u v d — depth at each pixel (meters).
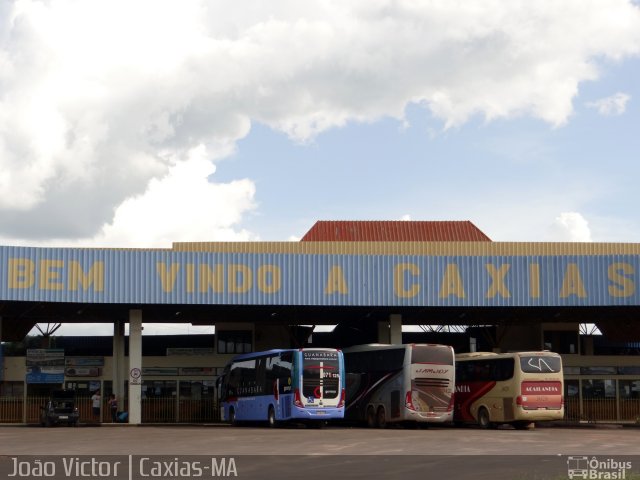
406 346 37.81
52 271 39.19
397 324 45.66
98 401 44.59
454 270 41.62
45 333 51.97
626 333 53.94
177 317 49.78
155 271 40.16
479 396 40.25
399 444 26.95
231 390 42.88
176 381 49.34
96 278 39.62
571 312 47.47
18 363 47.03
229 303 40.47
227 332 50.84
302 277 41.03
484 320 51.69
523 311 47.03
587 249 49.03
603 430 38.28
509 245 48.81
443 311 46.94
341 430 35.75
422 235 55.19
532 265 41.69
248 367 41.53
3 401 45.50
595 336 57.78
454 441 28.61
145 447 25.39
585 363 49.97
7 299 38.47
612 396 49.66
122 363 48.50
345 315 49.16
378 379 39.47
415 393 37.16
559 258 41.72
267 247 47.81
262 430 35.53
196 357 49.81
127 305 42.78
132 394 42.59
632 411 48.84
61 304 43.34
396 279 41.38
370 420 39.88
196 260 40.53
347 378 41.94
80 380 48.31
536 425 45.00
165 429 37.00
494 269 41.66
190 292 40.28
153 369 49.41
